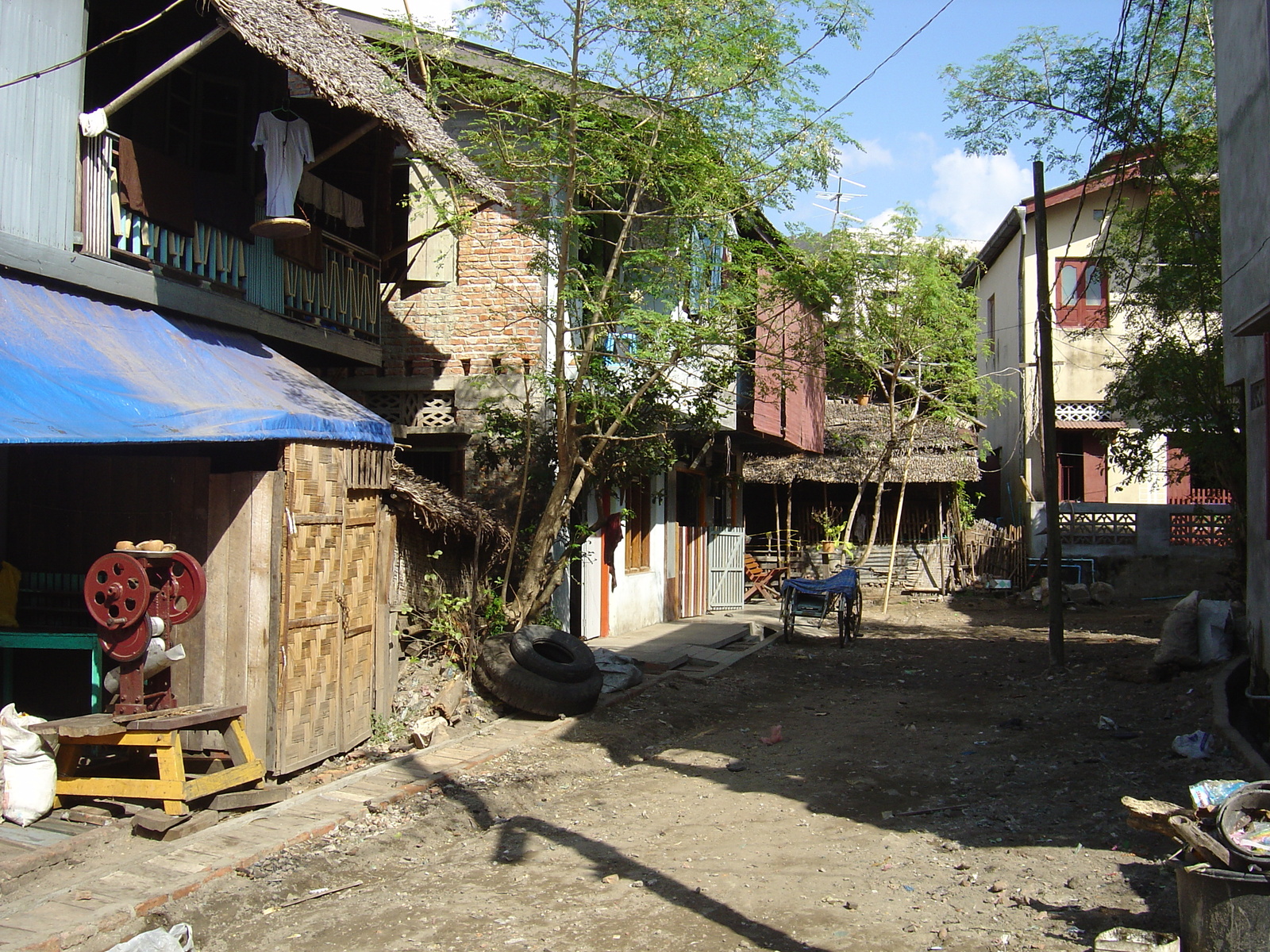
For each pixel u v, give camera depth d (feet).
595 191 37.73
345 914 18.62
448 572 37.17
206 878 19.16
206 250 30.58
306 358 38.65
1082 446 81.71
